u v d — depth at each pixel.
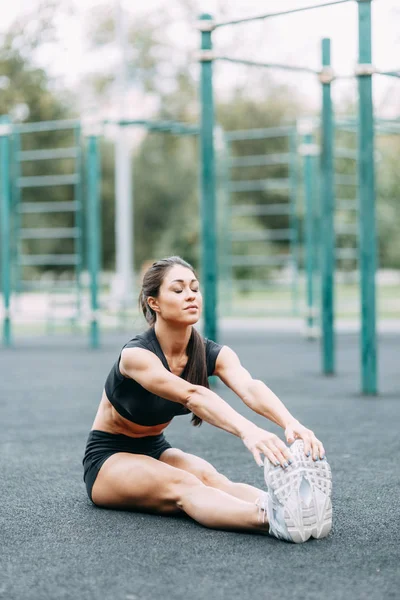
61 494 4.35
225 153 16.86
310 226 14.28
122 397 3.84
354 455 5.37
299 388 8.57
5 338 13.74
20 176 34.62
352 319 19.47
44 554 3.33
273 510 3.43
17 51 29.44
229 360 3.87
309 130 14.05
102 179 39.06
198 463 4.00
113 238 39.78
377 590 2.89
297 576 3.04
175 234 38.19
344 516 3.89
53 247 35.72
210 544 3.44
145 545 3.43
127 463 3.90
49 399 8.03
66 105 33.97
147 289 3.78
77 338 15.14
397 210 28.44
